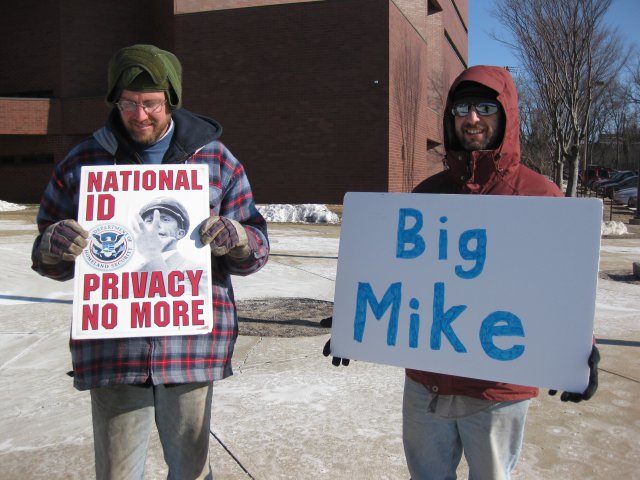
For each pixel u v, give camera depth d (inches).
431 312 89.2
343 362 94.7
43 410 160.9
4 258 397.4
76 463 133.1
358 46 811.4
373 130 815.1
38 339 224.8
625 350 211.9
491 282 86.7
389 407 161.0
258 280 342.6
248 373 187.0
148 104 88.3
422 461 94.0
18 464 132.9
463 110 91.5
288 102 844.6
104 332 87.7
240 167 100.8
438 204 90.6
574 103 580.1
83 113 986.7
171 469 95.4
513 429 87.1
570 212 83.8
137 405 91.4
